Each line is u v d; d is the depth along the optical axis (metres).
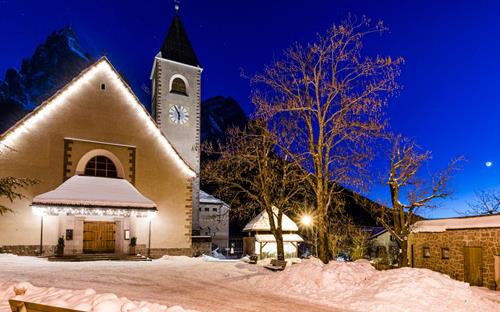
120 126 30.88
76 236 27.88
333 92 20.02
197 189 48.72
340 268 16.39
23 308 6.64
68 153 28.67
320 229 20.06
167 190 32.19
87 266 22.70
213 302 13.36
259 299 14.23
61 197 26.78
